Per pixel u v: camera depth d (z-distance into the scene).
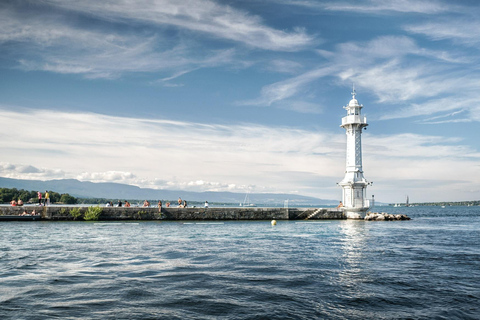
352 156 59.47
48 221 46.50
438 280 14.25
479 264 17.94
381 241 28.30
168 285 13.11
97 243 25.25
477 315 10.06
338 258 19.56
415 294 12.16
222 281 13.83
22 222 45.06
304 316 9.81
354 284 13.48
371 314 10.04
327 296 11.82
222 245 24.84
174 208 51.25
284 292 12.26
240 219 53.97
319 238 30.17
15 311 9.86
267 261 18.44
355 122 58.28
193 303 10.88
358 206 58.69
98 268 16.17
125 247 23.36
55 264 17.00
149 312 9.97
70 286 12.76
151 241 26.78
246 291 12.36
